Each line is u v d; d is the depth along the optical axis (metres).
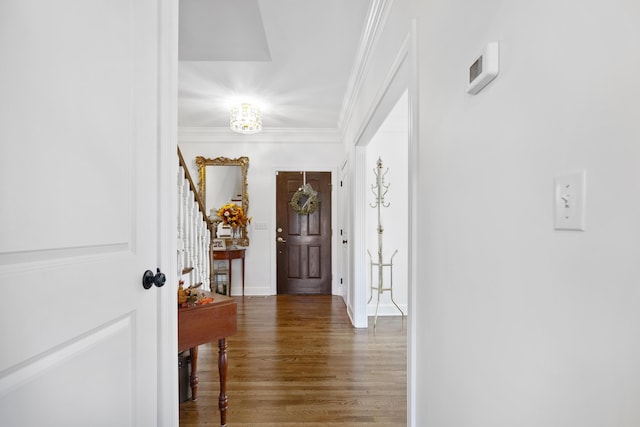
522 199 0.78
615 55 0.54
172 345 1.29
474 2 1.00
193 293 1.85
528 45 0.75
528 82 0.75
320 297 5.09
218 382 2.39
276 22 2.38
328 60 2.95
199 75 3.26
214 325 1.82
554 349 0.68
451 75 1.15
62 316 0.78
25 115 0.68
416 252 1.50
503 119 0.85
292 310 4.34
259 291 5.22
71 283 0.81
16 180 0.67
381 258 4.00
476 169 0.99
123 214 1.02
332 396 2.19
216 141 5.20
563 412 0.65
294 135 5.22
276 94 3.74
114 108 0.98
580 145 0.61
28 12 0.69
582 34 0.60
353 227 3.81
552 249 0.68
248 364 2.68
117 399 1.00
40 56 0.72
